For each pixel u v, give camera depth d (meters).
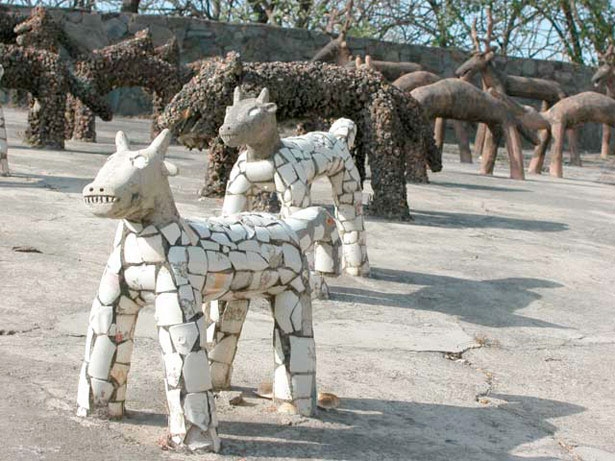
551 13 36.00
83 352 5.48
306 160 7.37
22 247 7.93
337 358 5.89
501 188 16.72
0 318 5.98
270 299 4.71
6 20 19.16
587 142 31.88
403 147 11.23
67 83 15.47
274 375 4.77
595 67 30.89
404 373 5.72
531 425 5.04
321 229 4.89
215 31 25.91
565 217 13.71
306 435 4.47
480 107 18.11
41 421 4.36
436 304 7.66
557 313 7.83
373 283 8.11
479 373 5.93
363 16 33.53
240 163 7.37
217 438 4.18
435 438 4.66
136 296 4.31
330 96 10.54
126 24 24.98
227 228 4.39
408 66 25.19
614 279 9.59
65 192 10.93
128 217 4.12
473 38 28.08
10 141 15.74
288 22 33.84
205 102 9.82
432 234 10.78
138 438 4.27
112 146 17.11
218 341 4.88
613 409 5.46
